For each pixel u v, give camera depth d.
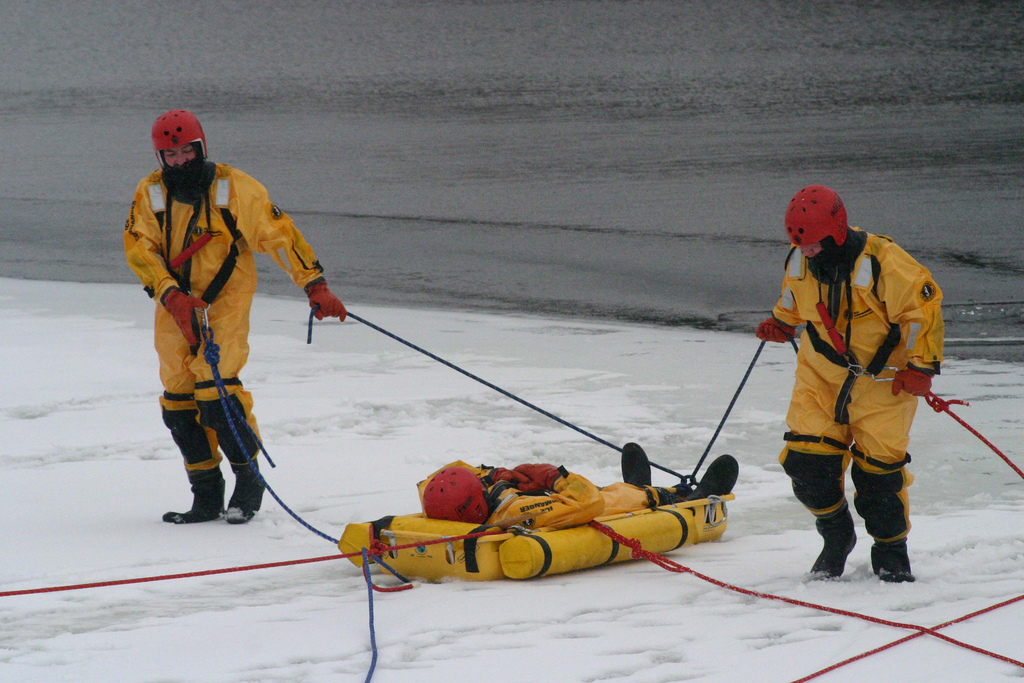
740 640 6.47
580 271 31.38
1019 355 21.22
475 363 20.55
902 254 7.29
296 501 10.91
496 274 31.48
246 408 10.07
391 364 20.36
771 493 11.03
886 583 7.67
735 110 38.00
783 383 18.27
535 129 39.09
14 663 6.24
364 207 38.28
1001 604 7.04
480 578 7.89
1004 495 10.66
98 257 36.94
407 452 13.14
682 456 12.92
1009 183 32.06
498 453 12.99
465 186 37.84
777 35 37.84
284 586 8.04
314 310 10.05
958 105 35.81
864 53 36.75
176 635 6.75
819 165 34.38
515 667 6.04
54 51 46.09
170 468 12.44
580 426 14.71
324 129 42.03
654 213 34.38
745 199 34.44
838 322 7.42
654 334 24.81
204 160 9.90
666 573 8.12
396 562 8.31
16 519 10.16
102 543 9.28
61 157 44.84
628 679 5.82
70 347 21.64
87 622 7.09
